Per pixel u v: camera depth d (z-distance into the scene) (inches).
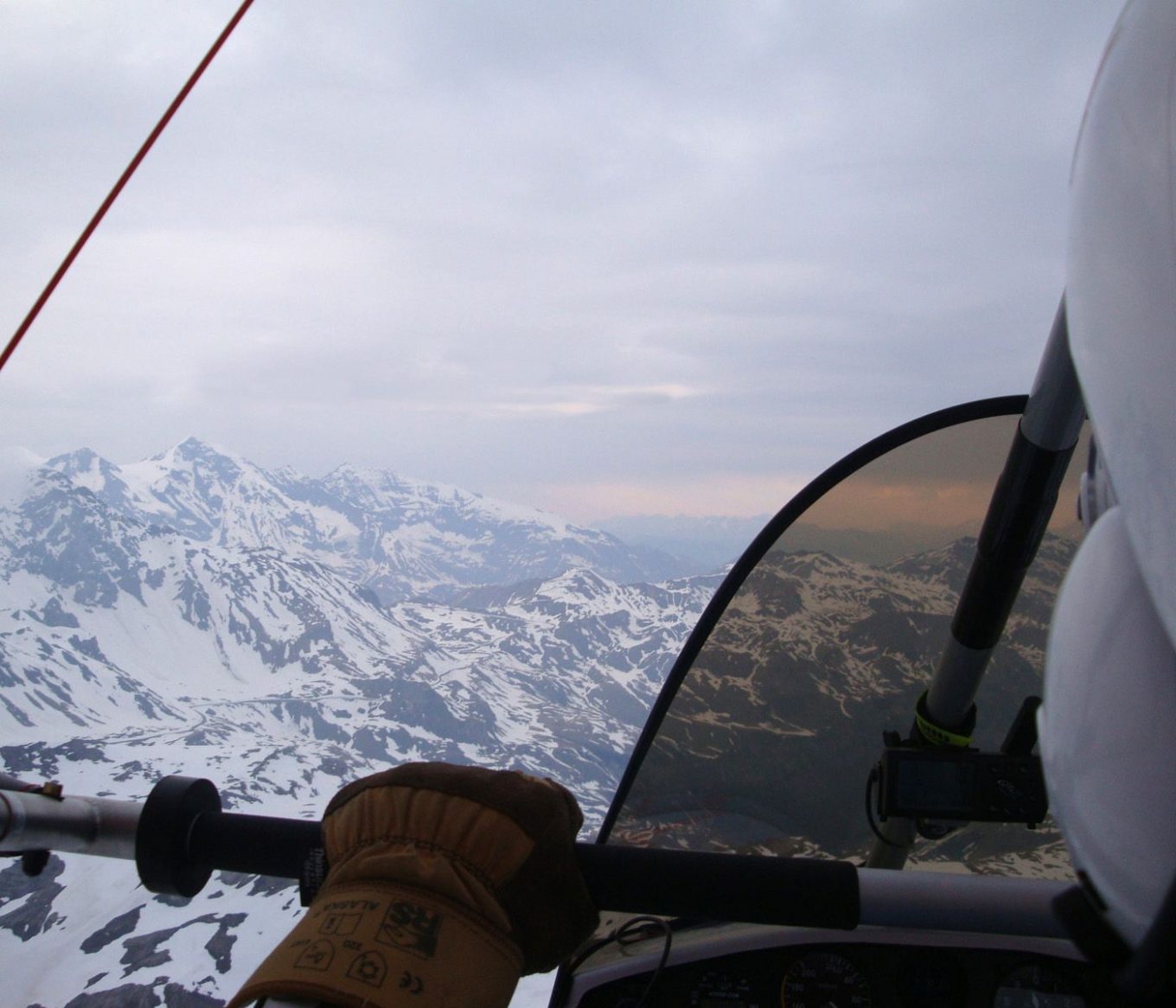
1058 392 53.9
